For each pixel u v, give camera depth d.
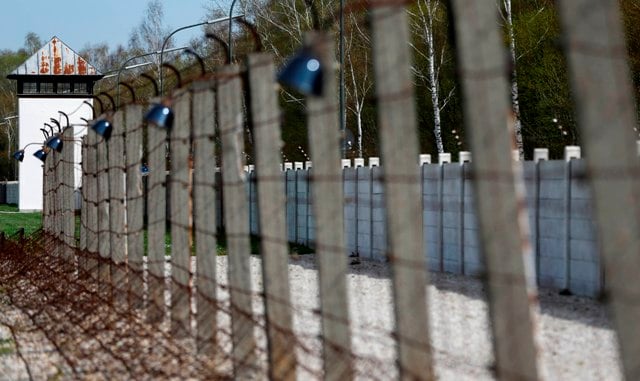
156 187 11.84
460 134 54.81
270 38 59.62
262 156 7.64
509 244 4.64
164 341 10.94
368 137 61.00
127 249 13.12
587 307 13.48
